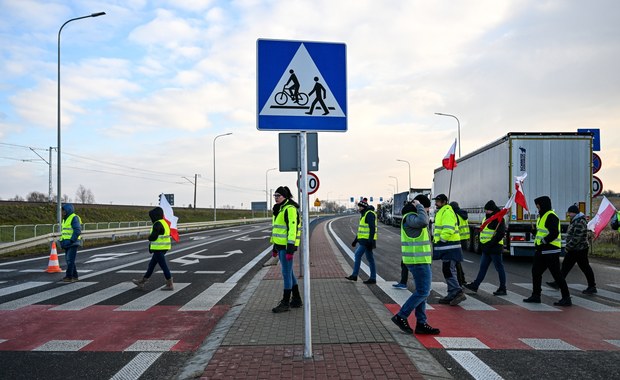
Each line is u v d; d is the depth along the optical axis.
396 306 7.90
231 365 4.55
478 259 16.28
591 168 14.80
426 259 5.96
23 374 4.70
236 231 39.72
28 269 12.92
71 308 7.87
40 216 39.06
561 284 8.11
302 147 4.82
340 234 33.28
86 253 17.88
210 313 7.50
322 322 6.29
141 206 58.00
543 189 14.78
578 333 6.23
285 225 7.27
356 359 4.71
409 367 4.48
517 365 4.90
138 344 5.76
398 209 45.88
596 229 14.56
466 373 4.66
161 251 9.66
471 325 6.65
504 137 15.14
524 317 7.19
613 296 9.08
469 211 19.27
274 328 5.98
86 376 4.64
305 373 4.32
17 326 6.65
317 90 4.80
